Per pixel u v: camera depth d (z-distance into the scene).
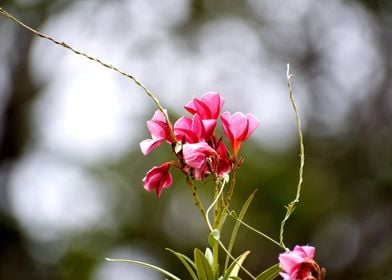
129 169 15.43
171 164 3.45
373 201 15.95
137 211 15.27
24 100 16.80
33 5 17.14
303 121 16.67
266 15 17.81
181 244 14.84
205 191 12.29
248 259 13.48
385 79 17.81
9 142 16.66
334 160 16.20
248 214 13.59
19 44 16.89
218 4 17.61
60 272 15.76
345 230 15.45
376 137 16.94
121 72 3.35
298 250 3.19
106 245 15.48
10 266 15.95
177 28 17.61
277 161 14.74
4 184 16.47
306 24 18.08
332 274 15.56
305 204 14.52
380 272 15.55
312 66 17.83
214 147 3.41
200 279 3.33
